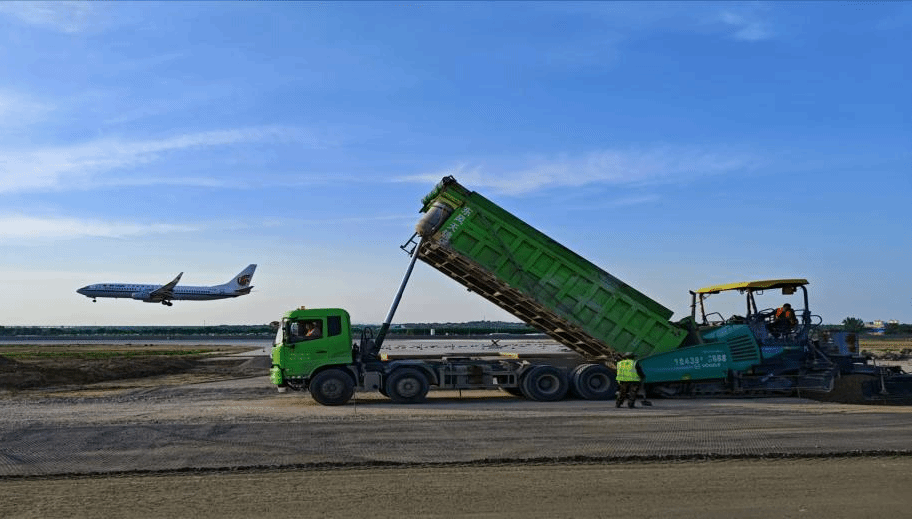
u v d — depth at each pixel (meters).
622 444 11.88
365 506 7.76
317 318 20.50
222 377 34.75
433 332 121.81
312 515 7.42
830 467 9.60
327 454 11.23
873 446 11.34
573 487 8.53
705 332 21.67
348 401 21.14
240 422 15.14
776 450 11.06
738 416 16.00
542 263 20.86
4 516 7.57
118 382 31.88
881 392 20.28
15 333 177.00
